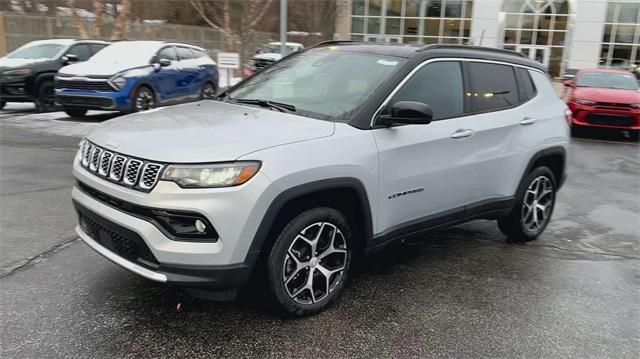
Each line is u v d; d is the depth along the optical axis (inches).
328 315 139.2
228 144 122.0
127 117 151.6
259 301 142.3
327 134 134.6
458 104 169.3
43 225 196.4
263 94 171.9
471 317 141.8
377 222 146.2
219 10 899.4
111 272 157.6
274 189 120.2
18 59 499.5
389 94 148.7
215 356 118.3
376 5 1398.9
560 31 1331.2
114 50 479.5
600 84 518.6
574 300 155.3
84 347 119.0
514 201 190.4
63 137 386.3
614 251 200.1
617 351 128.4
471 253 191.2
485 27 1358.3
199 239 117.6
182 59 513.0
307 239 133.6
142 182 118.4
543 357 124.3
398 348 125.1
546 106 202.5
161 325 129.8
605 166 367.9
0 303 136.6
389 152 144.3
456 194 167.9
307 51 188.9
